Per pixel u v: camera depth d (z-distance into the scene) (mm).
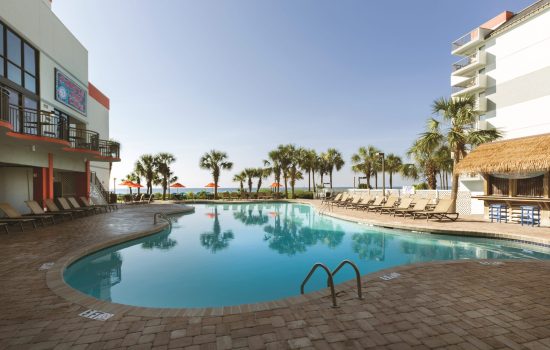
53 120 14430
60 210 13672
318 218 17266
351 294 4328
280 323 3461
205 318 3609
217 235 12031
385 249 9367
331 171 37781
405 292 4395
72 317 3660
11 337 3191
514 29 24750
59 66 15266
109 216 15195
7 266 5879
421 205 13875
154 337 3180
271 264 7883
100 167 24031
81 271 7188
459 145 15055
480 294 4309
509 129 24906
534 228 10367
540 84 22781
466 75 30078
